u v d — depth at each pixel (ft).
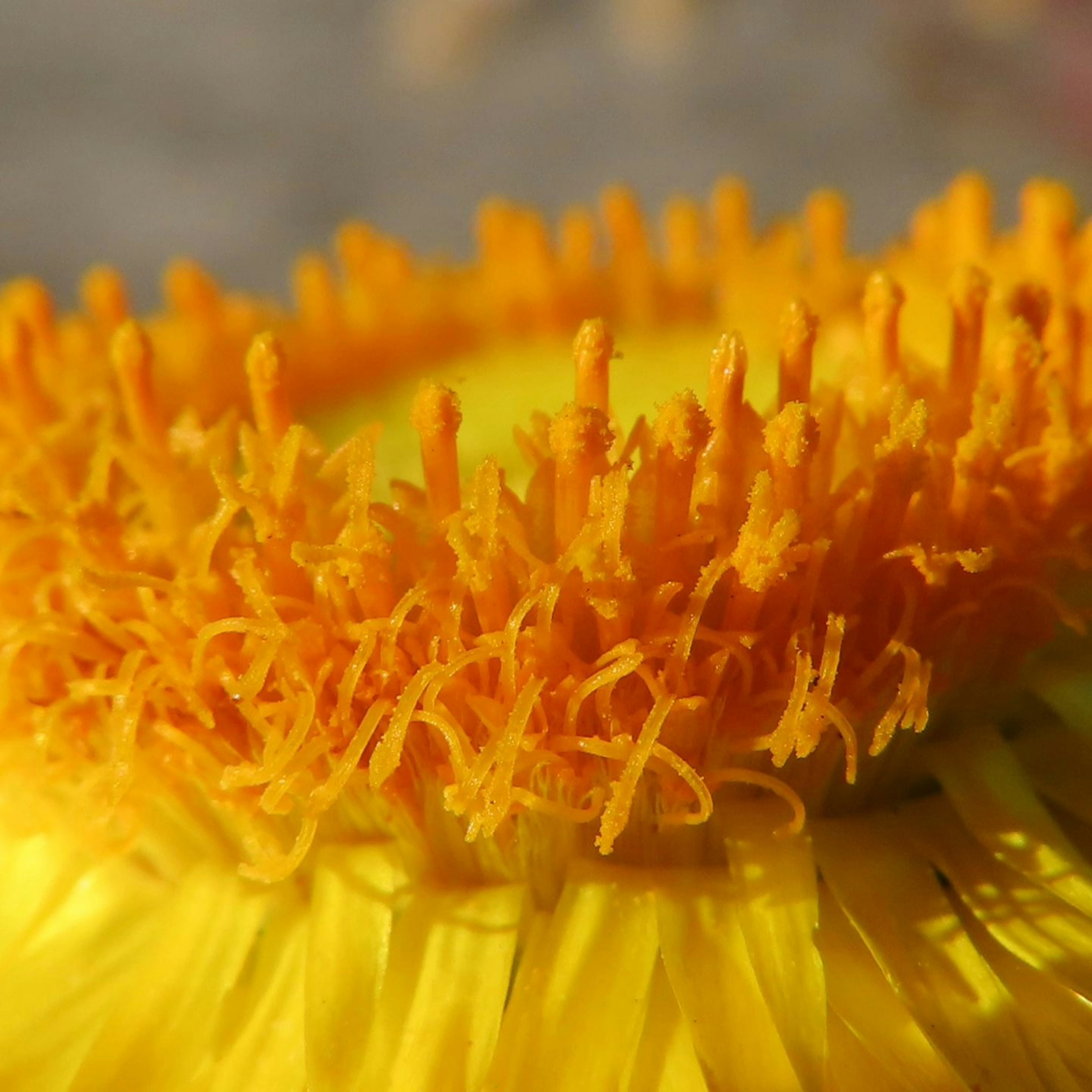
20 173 0.43
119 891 0.18
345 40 0.46
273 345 0.18
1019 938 0.17
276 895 0.18
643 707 0.17
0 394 0.19
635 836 0.17
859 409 0.18
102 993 0.18
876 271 0.19
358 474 0.17
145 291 0.42
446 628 0.17
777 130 0.43
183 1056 0.17
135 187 0.43
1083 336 0.18
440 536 0.17
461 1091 0.17
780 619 0.17
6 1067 0.18
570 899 0.17
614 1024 0.17
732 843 0.17
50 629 0.17
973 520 0.17
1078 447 0.18
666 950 0.17
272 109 0.45
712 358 0.17
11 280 0.42
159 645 0.17
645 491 0.17
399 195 0.44
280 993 0.17
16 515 0.18
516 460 0.19
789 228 0.21
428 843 0.17
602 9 0.45
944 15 0.40
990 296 0.18
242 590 0.17
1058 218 0.20
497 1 0.45
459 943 0.17
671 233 0.22
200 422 0.20
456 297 0.22
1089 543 0.18
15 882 0.18
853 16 0.43
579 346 0.18
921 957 0.17
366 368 0.21
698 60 0.44
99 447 0.18
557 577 0.17
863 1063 0.17
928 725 0.18
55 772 0.18
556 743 0.17
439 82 0.46
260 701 0.17
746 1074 0.17
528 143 0.45
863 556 0.17
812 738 0.17
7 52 0.44
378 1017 0.17
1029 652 0.18
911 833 0.18
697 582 0.17
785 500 0.17
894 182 0.41
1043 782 0.18
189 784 0.18
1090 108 0.39
